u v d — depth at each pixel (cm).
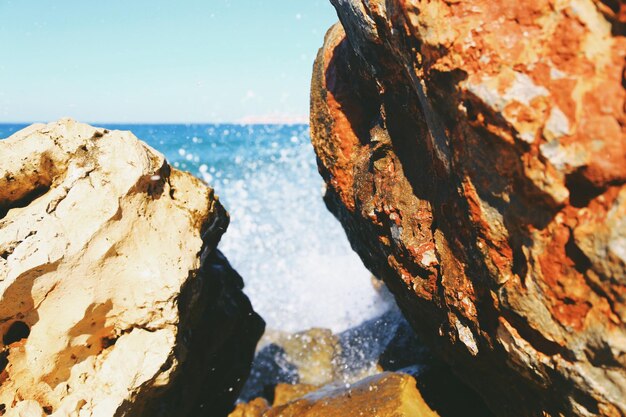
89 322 232
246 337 398
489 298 203
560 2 157
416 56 199
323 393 342
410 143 256
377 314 568
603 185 151
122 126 6241
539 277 172
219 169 1730
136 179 241
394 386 307
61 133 239
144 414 261
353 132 321
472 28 173
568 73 154
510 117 163
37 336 220
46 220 217
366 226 301
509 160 170
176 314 243
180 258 253
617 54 147
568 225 160
